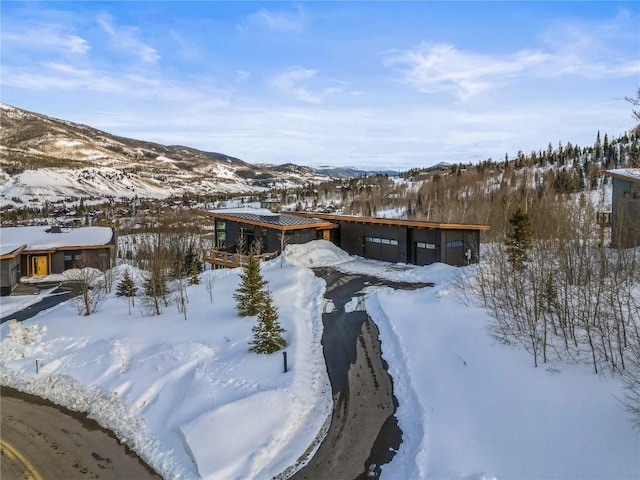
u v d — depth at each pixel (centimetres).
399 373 1450
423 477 934
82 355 1775
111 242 3488
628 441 905
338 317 1975
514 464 930
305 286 2466
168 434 1222
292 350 1603
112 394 1472
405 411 1234
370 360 1556
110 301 2453
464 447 1016
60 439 1258
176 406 1355
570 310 1499
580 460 898
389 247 3142
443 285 2219
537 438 992
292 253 3055
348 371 1479
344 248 3462
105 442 1240
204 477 1013
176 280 2716
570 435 971
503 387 1210
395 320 1856
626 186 2592
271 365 1514
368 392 1347
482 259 2764
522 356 1330
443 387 1294
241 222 3366
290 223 3167
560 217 2295
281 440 1126
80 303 2408
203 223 7288
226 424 1173
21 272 3197
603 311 1399
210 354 1673
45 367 1708
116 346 1792
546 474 884
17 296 2759
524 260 2036
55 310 2389
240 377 1452
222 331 1877
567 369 1208
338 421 1204
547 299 1489
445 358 1460
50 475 1092
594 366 1167
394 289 2353
